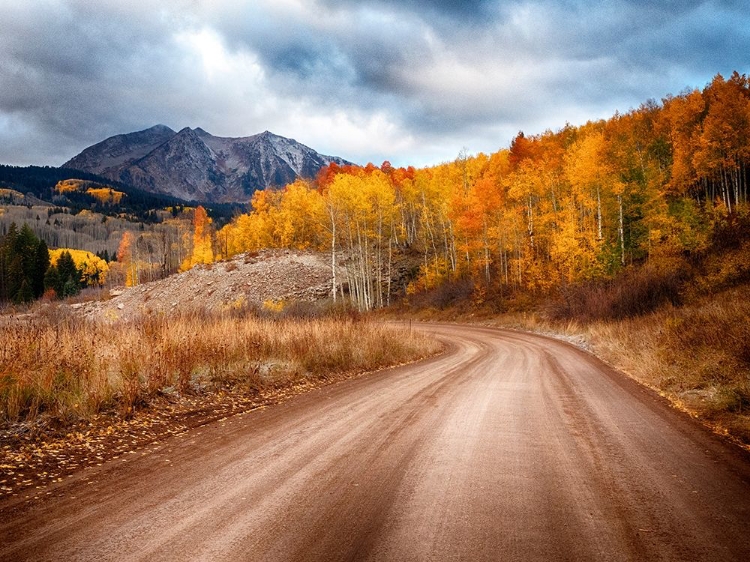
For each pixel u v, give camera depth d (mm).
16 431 5840
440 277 48031
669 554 2885
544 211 37094
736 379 8016
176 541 3117
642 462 4820
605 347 16922
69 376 7258
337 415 7227
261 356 12078
